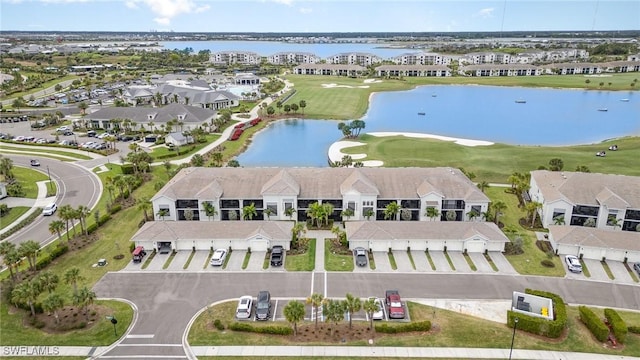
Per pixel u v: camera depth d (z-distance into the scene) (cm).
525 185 8938
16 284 5869
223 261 6744
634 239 6806
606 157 11688
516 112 19062
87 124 15688
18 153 12681
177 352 4862
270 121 17025
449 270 6556
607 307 5706
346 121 17200
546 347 4934
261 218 8225
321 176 8481
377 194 7912
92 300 5297
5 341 5016
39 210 8694
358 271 6512
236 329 5188
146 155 10975
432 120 17488
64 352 4866
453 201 8031
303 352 4841
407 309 5625
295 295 5934
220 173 8606
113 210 8500
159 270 6531
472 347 4925
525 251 7100
